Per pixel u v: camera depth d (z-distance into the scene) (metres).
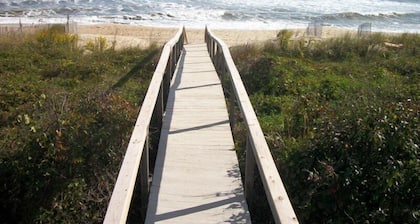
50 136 5.28
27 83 8.57
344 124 4.92
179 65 10.23
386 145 4.55
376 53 11.77
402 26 26.58
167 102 7.18
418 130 4.73
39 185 4.86
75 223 4.55
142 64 10.49
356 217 4.14
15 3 30.08
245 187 4.38
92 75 9.48
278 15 28.58
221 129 6.01
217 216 4.02
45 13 26.83
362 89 7.74
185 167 4.90
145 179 4.36
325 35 19.72
